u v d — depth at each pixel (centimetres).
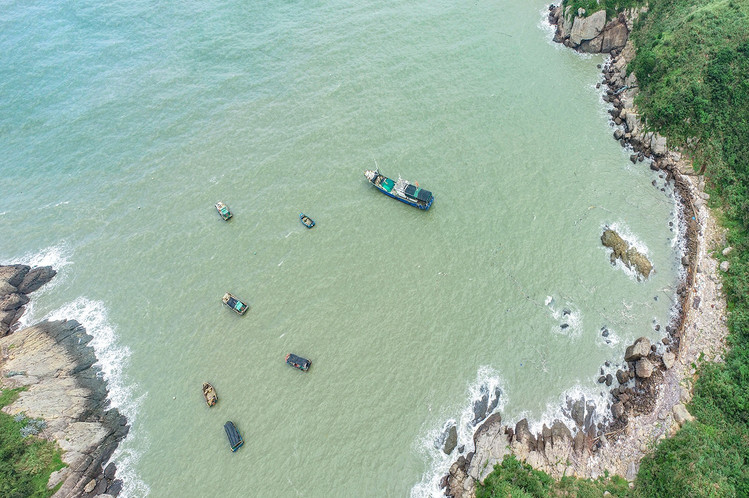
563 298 7550
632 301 7444
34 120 11019
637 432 6197
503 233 8338
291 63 11650
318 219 8794
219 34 12588
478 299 7625
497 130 9894
